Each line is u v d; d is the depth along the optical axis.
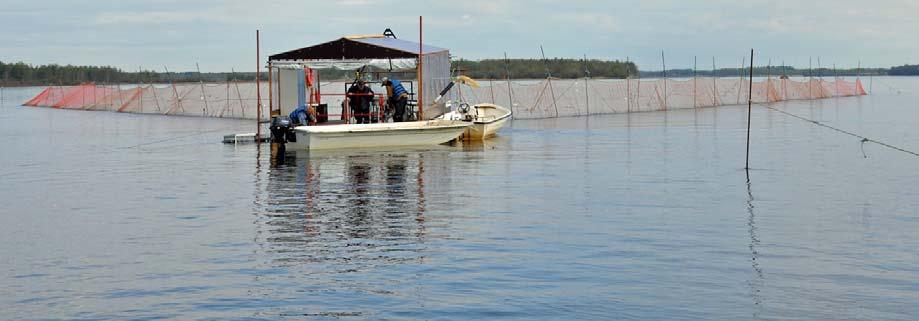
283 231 23.83
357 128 44.03
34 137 55.75
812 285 18.27
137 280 18.81
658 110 87.75
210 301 17.28
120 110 88.06
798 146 46.84
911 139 51.31
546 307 16.84
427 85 47.09
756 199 28.92
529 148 46.38
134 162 40.62
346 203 28.41
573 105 83.19
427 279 18.72
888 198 29.02
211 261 20.44
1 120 74.19
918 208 27.11
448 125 46.81
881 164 38.25
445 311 16.62
